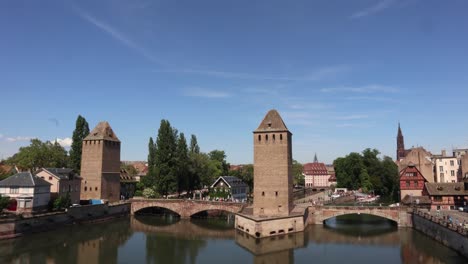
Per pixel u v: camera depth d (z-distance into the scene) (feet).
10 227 212.43
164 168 355.77
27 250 192.24
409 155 451.53
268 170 255.09
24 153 359.66
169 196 392.06
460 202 276.21
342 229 256.11
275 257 184.55
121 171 454.40
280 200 250.37
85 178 339.16
